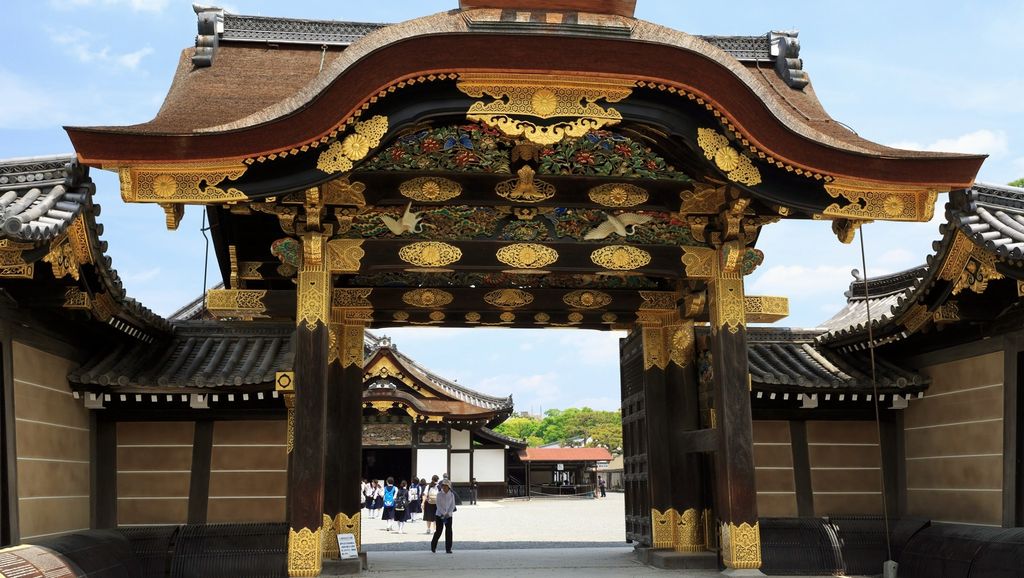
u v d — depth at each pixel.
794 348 14.05
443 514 16.03
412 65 8.61
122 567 10.54
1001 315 10.88
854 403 12.76
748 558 10.05
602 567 12.05
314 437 9.65
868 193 9.70
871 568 11.88
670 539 12.46
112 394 11.17
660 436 12.75
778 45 12.52
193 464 11.73
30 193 8.86
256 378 11.27
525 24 8.63
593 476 68.31
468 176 10.37
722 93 8.98
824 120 10.81
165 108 9.63
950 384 11.87
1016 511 10.46
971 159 9.41
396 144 9.86
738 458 10.29
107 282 9.98
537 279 13.11
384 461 51.22
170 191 8.77
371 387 39.59
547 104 8.95
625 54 8.73
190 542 11.20
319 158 8.90
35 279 9.54
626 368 14.52
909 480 12.59
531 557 13.98
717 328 10.75
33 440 9.71
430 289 12.87
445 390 40.84
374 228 10.76
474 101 8.91
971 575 10.30
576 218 11.05
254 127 8.54
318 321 9.96
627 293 13.07
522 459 58.41
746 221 10.64
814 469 12.70
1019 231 9.73
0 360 8.98
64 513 10.48
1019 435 10.55
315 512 9.46
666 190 10.71
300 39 11.98
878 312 14.54
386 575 11.07
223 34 11.83
